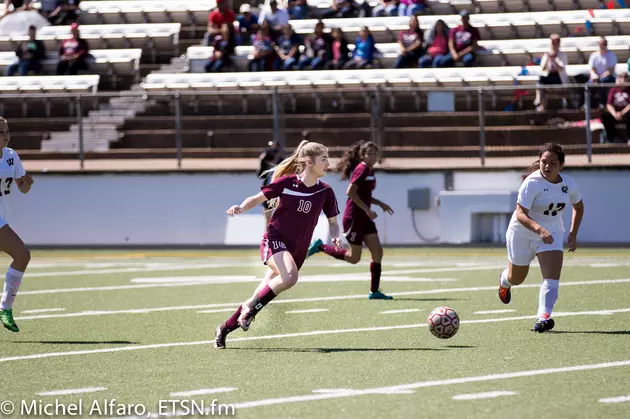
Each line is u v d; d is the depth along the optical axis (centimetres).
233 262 4472
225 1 6656
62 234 5469
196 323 2658
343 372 1933
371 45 6281
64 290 3466
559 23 6538
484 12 6900
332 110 5778
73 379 1903
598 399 1659
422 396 1705
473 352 2134
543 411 1577
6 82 6406
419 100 5528
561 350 2141
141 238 5428
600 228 5131
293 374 1919
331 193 2252
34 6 7438
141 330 2541
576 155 5244
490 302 2989
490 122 5381
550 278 2411
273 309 2900
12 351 2236
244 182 5350
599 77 5719
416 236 5250
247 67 6456
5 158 2442
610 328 2442
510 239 2508
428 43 6216
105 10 7256
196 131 5584
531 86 5241
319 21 6303
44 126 5800
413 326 2541
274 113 5428
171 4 7244
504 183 5188
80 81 6378
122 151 5628
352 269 4106
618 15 6638
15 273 2444
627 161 5169
